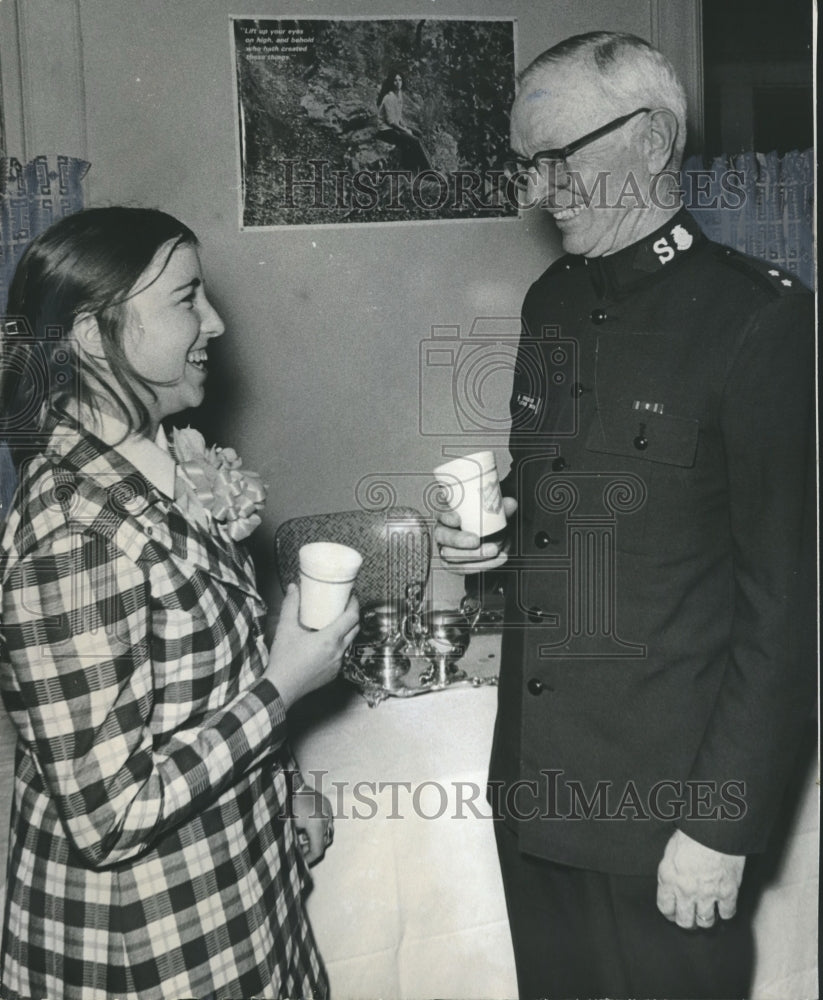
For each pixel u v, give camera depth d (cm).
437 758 152
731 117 202
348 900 149
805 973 149
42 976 99
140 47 193
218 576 99
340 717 155
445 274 212
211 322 107
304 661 106
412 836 151
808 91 200
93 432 97
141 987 96
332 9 198
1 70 187
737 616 117
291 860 114
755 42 199
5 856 154
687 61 201
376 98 203
